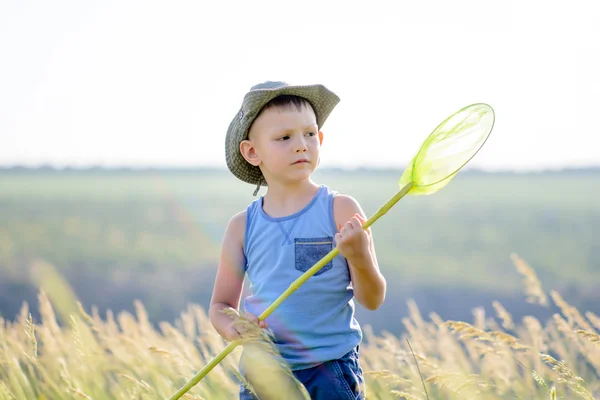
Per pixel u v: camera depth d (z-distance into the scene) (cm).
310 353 343
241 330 330
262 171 380
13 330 515
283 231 360
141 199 6981
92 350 493
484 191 7312
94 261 2547
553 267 2248
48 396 464
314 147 368
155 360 496
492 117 327
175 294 1906
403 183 330
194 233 3866
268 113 367
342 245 325
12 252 2717
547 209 4819
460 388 414
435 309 1698
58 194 7800
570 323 455
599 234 3238
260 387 347
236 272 378
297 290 348
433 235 3506
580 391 382
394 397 469
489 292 1905
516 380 456
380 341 545
